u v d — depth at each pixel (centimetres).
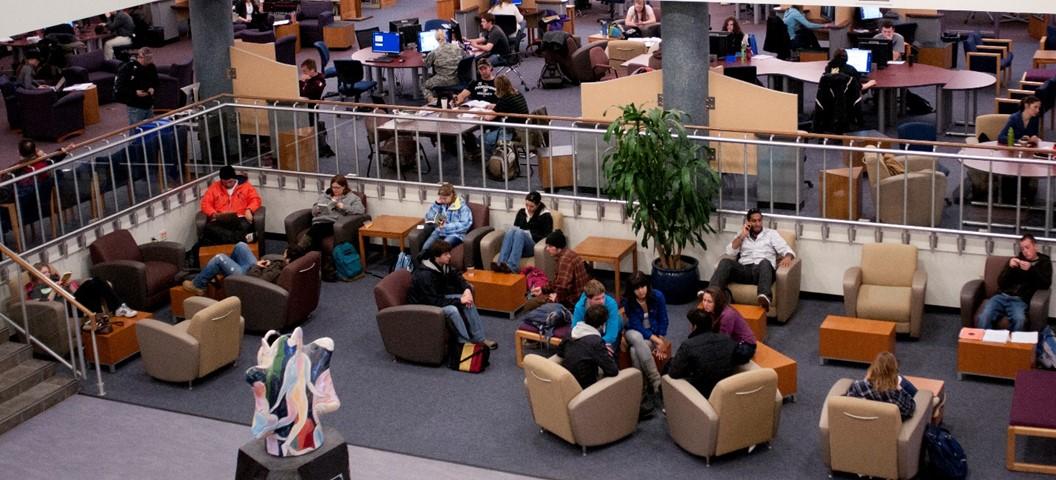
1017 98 1692
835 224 1266
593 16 2688
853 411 936
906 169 1227
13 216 1293
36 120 1873
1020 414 970
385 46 1980
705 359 1007
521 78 2059
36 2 1214
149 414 1138
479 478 1006
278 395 928
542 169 1403
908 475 950
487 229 1366
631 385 1029
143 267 1315
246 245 1357
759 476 988
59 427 1120
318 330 1290
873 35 2052
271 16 2422
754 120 1379
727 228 1320
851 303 1197
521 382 1162
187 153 1504
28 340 1206
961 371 1109
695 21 1359
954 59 2050
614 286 1348
